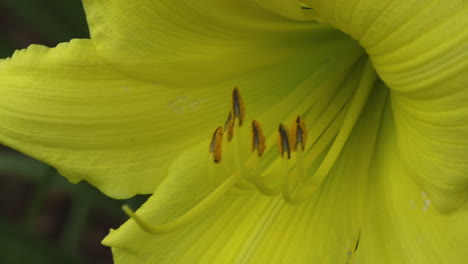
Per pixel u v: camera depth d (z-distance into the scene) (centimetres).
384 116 26
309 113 25
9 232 32
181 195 25
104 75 25
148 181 26
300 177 24
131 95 25
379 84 26
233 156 24
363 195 25
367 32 22
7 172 37
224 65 25
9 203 47
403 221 24
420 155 23
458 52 21
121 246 25
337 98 26
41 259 32
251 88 26
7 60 25
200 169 25
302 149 24
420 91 22
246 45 25
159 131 25
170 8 24
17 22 50
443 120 22
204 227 25
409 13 21
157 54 24
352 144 26
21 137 25
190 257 25
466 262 23
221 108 26
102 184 25
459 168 22
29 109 25
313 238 25
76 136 25
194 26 24
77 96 25
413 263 23
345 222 25
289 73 26
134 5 24
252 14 24
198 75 25
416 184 24
